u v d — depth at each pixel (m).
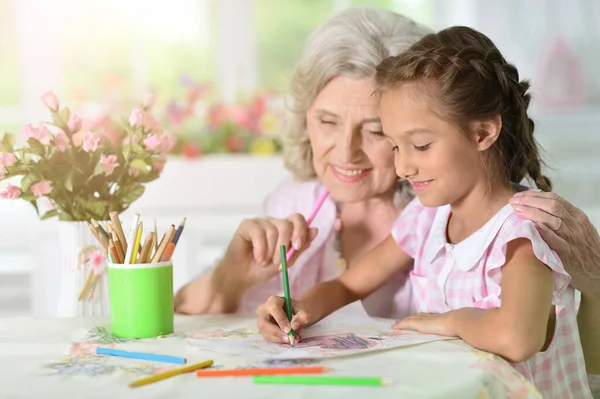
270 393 0.77
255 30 3.30
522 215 1.02
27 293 2.86
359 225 1.43
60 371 0.88
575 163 3.06
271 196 1.56
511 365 0.92
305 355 0.91
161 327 1.07
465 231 1.12
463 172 1.04
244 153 2.74
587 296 1.20
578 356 1.11
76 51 3.17
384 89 1.07
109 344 1.02
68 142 1.21
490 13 3.16
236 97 3.16
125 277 1.06
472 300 1.09
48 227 2.34
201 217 2.59
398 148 1.07
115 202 1.26
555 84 3.12
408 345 0.96
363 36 1.26
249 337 1.05
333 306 1.20
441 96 1.01
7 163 1.17
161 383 0.82
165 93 3.24
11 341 1.05
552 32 3.12
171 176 2.57
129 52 3.22
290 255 1.26
